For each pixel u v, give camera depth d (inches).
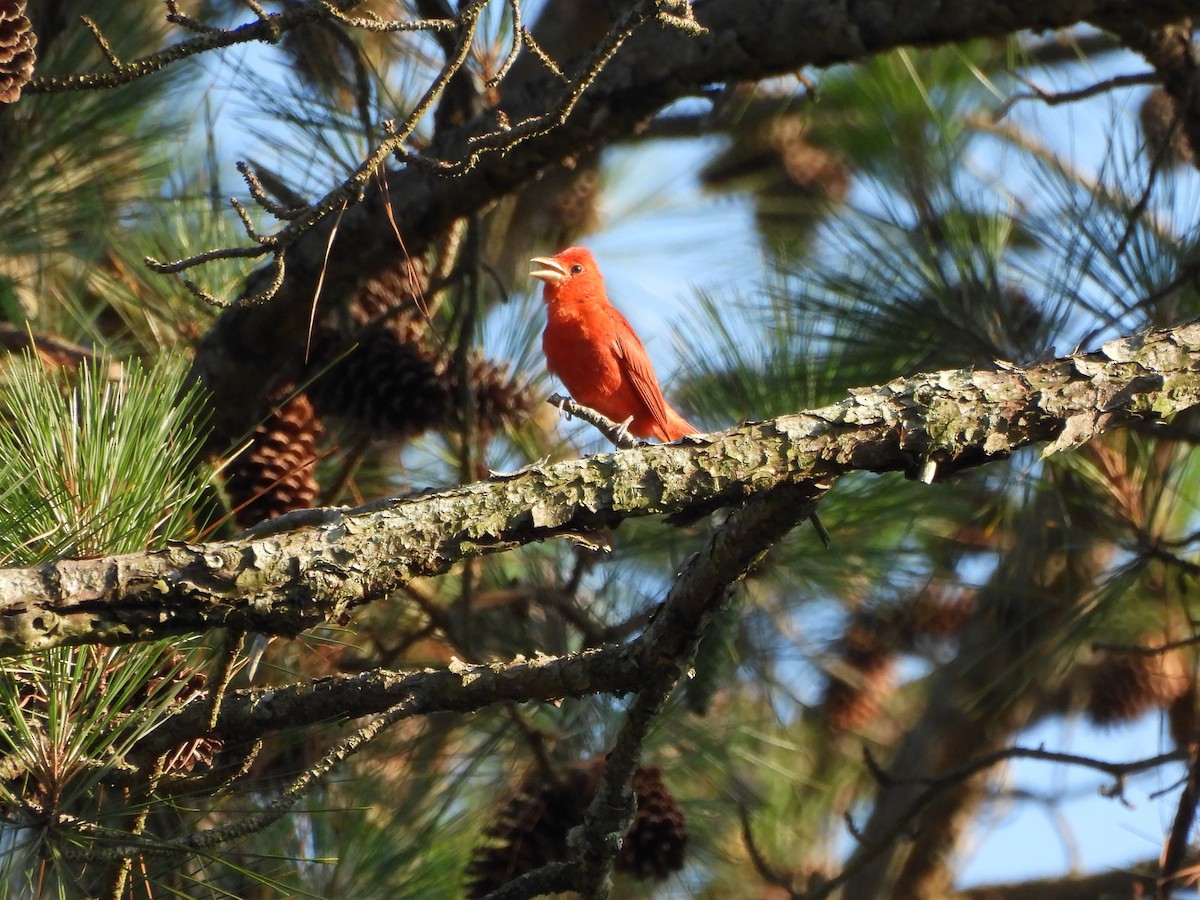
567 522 151.9
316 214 166.4
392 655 300.2
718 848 362.3
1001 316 290.8
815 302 310.5
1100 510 291.6
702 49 274.5
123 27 305.6
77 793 164.9
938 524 346.9
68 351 305.9
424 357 325.7
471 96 299.1
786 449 154.9
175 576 139.5
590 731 310.7
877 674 450.9
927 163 318.0
